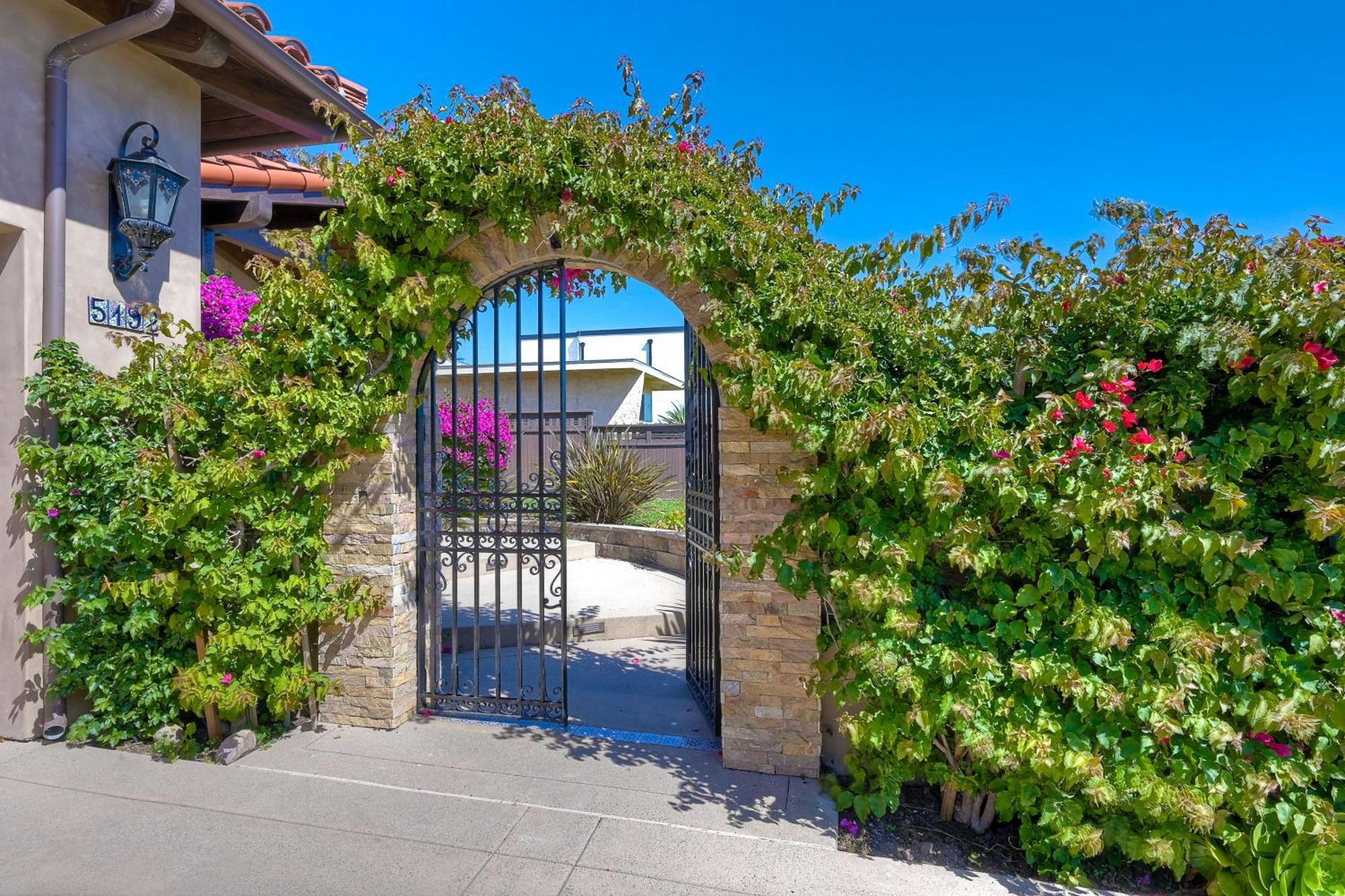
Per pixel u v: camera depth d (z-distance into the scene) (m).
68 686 3.65
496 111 3.51
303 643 3.89
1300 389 2.42
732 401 3.36
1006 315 2.98
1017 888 2.65
